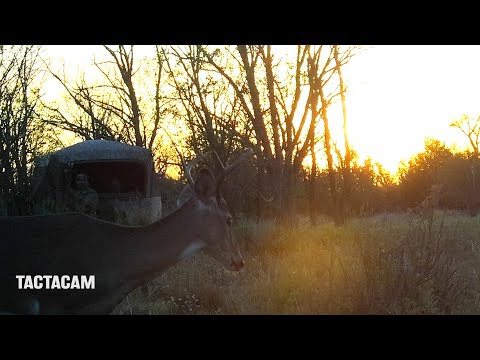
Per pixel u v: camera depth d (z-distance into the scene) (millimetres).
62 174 14867
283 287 8789
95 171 16297
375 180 31188
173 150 25281
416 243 8906
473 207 32094
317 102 17922
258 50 16938
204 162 19844
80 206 13586
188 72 18656
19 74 15438
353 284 8180
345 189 20719
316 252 11680
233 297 8750
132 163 16203
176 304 8625
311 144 18359
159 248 6656
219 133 19844
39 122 21578
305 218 23766
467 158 37438
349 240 13078
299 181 18125
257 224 15242
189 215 6793
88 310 6410
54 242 6320
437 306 8141
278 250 13008
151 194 16828
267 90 17531
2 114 15172
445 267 9047
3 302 6199
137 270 6578
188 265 10484
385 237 10883
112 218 13758
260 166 18422
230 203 19984
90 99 27266
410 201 38000
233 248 6891
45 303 6309
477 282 9484
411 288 8055
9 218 6383
